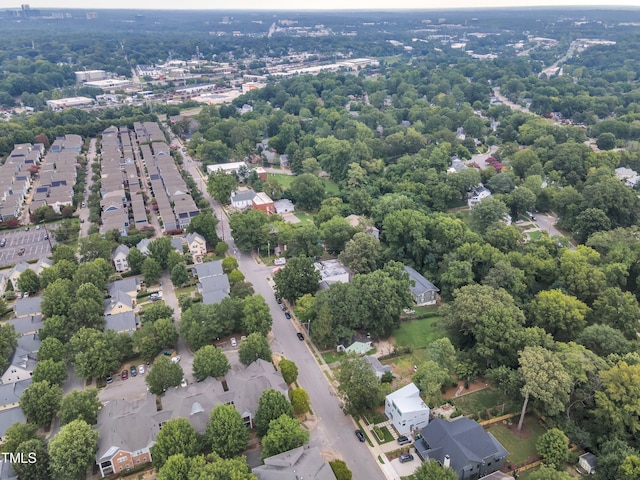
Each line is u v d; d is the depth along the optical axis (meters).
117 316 141.25
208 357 117.69
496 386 117.06
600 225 186.50
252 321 132.88
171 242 185.50
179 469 87.81
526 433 108.12
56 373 117.44
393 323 139.75
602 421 103.00
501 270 146.75
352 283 144.12
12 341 127.94
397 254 179.62
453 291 142.12
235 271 163.75
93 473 98.75
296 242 180.50
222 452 96.12
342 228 187.12
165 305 143.12
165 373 114.06
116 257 175.75
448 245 172.88
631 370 102.56
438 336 142.00
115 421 101.50
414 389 111.62
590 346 120.81
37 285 162.75
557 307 130.12
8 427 104.62
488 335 120.88
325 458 101.56
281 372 119.75
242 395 108.25
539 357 107.50
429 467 89.75
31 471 92.56
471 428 101.19
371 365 116.31
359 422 111.50
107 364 122.50
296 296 149.75
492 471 97.38
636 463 87.81
